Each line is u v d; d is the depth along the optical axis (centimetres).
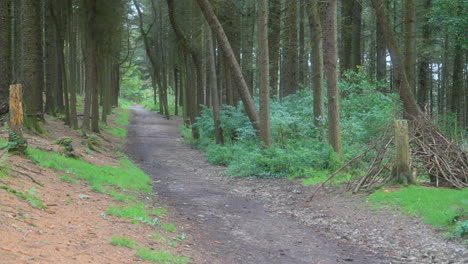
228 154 1697
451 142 913
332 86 1247
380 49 2089
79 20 2309
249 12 2328
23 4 1238
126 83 7012
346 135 1470
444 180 876
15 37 1962
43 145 1120
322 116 1505
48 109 2223
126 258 457
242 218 817
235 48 2267
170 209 855
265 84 1515
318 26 1466
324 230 722
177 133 3148
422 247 586
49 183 749
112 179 1008
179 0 2533
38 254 388
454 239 588
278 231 720
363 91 1662
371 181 923
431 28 2097
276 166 1344
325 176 1160
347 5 2106
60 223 527
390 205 773
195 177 1406
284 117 1666
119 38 3347
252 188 1168
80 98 3841
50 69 2217
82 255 424
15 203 538
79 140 1661
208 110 2419
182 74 3284
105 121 2984
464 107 3106
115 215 657
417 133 936
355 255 583
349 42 2162
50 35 2189
